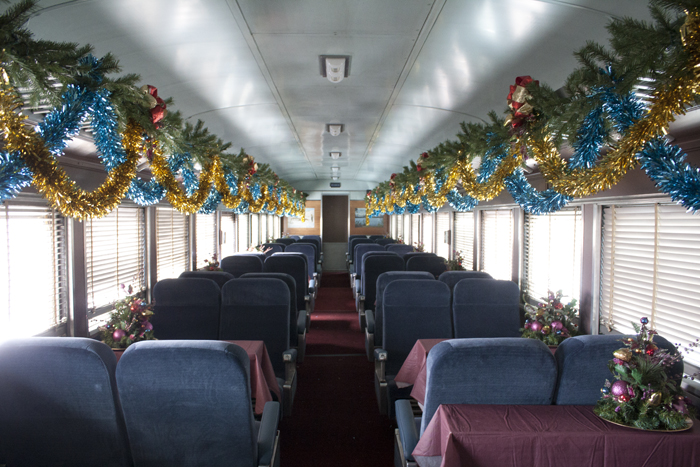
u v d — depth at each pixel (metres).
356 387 5.29
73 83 1.97
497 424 2.05
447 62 3.73
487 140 3.63
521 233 5.66
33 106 2.04
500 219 6.48
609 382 2.19
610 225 3.95
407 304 4.33
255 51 3.53
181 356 2.03
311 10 2.86
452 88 4.38
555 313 3.95
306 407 4.73
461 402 2.28
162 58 3.37
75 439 2.16
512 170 3.29
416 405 4.04
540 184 4.92
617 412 2.12
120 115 2.45
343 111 5.72
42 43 1.72
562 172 2.51
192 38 3.14
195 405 2.12
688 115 2.52
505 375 2.23
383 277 5.14
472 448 1.97
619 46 1.71
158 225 6.09
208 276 5.14
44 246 3.69
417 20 3.00
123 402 2.10
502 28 2.96
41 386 2.05
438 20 2.99
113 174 2.46
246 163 6.38
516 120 2.77
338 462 3.69
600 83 1.90
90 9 2.48
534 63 3.31
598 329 4.07
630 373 2.13
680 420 2.04
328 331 7.96
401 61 3.82
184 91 4.22
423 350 3.67
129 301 3.79
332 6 2.81
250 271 6.97
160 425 2.16
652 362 2.10
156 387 2.06
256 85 4.47
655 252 3.38
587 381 2.28
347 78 4.31
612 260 3.90
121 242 5.10
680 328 3.13
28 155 1.76
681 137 2.81
